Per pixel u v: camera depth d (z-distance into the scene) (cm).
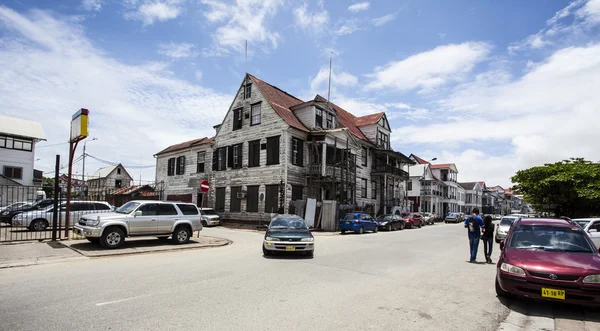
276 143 2552
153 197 3572
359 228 2309
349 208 2664
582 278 600
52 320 502
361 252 1314
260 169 2623
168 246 1332
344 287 748
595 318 598
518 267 650
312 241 1160
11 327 472
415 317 568
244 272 873
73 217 1741
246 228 2495
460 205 7019
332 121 2961
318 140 2655
